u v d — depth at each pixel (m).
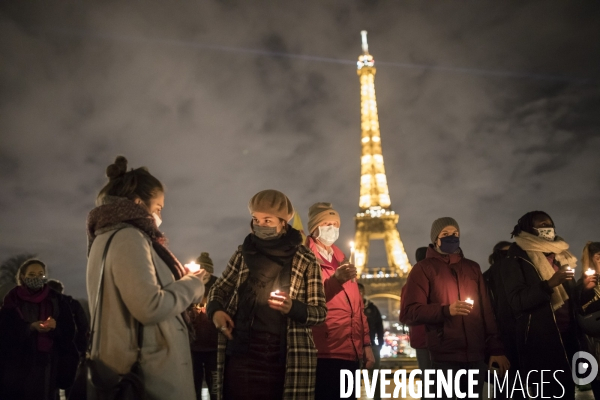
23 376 10.49
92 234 5.92
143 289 5.23
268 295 6.68
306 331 6.59
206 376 12.38
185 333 5.84
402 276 87.56
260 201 6.98
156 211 6.23
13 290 10.97
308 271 7.00
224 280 7.21
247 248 6.95
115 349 5.33
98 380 5.07
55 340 11.16
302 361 6.40
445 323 8.96
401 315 9.73
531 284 9.32
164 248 5.96
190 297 5.68
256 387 6.40
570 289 10.12
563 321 9.80
